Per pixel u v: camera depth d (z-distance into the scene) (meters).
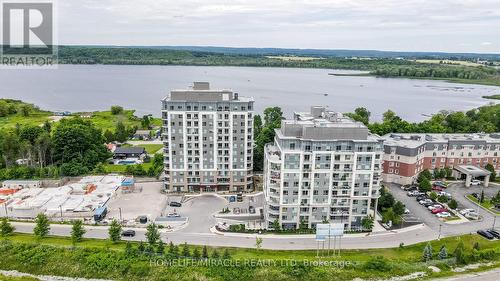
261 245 123.31
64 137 195.25
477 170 176.38
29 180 172.75
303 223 133.50
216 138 162.62
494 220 141.12
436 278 108.19
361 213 134.25
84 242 123.69
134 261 112.50
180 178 166.50
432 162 185.12
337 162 129.25
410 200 160.12
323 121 138.88
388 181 180.50
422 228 136.25
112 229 122.31
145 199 159.88
